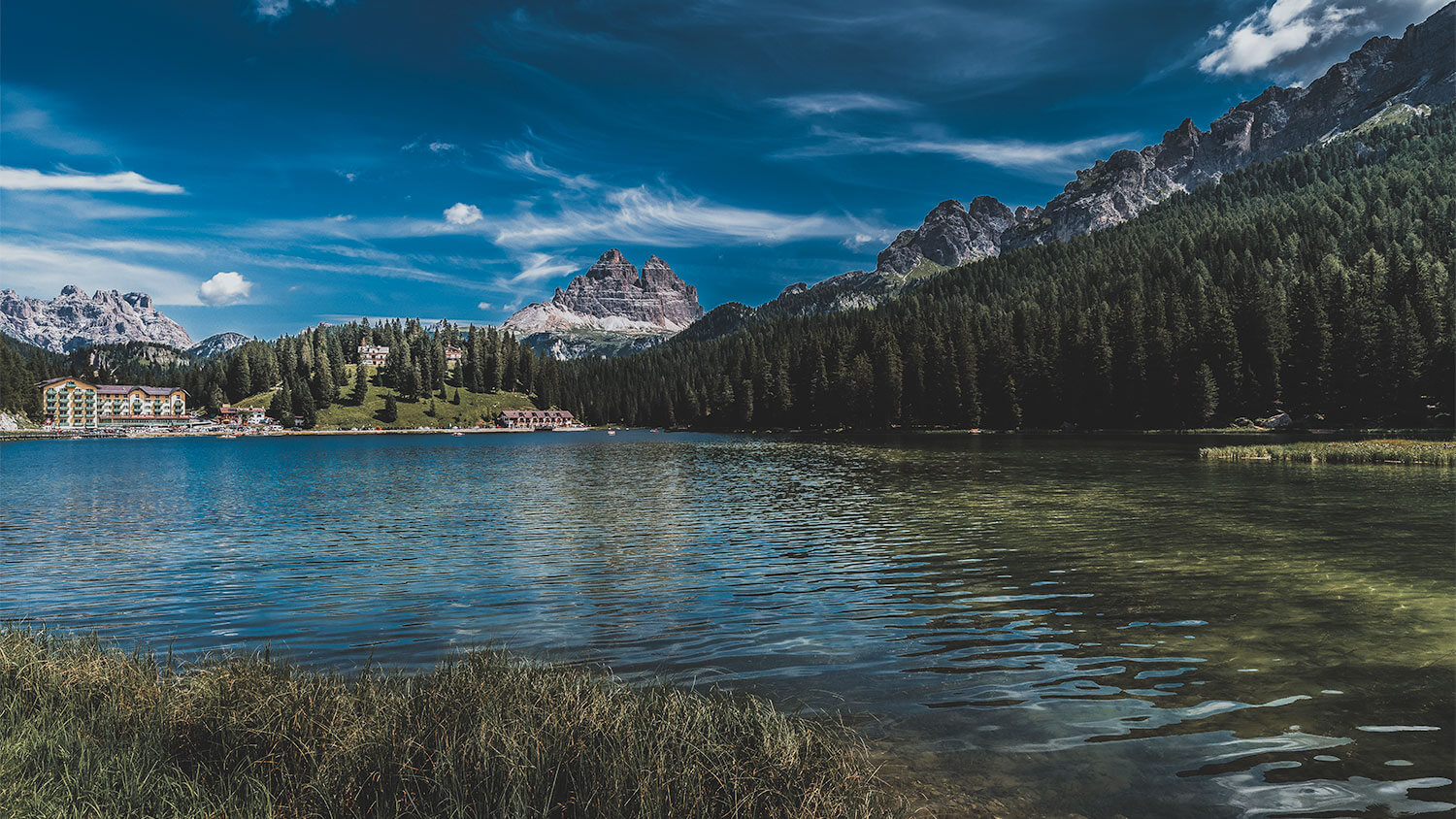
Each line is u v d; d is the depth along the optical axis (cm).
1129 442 9325
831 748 769
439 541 2569
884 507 3356
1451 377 9925
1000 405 14075
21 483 5350
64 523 3159
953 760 815
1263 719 922
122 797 624
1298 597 1576
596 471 6138
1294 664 1136
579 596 1708
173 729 772
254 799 626
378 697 830
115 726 794
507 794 612
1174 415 11981
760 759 682
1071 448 8012
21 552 2414
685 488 4497
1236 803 711
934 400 15012
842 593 1703
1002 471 5200
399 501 3947
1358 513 2833
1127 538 2370
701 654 1242
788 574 1925
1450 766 787
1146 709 962
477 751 666
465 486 4806
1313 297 11425
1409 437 8656
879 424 15850
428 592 1764
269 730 738
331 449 11662
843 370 16588
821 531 2681
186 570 2080
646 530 2786
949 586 1752
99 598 1744
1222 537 2359
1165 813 691
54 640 1145
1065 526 2647
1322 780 759
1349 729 888
